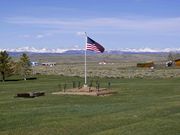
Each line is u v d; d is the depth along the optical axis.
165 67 125.00
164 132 17.70
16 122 20.58
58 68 133.75
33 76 83.94
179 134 17.33
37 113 24.22
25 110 25.97
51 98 35.62
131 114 23.09
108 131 17.80
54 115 23.17
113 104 29.80
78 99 34.72
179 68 116.62
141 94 39.78
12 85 57.62
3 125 19.67
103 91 41.19
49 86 53.34
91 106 28.27
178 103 29.44
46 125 19.41
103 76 82.00
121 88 47.94
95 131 17.88
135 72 96.38
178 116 22.38
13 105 29.70
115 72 98.12
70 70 114.31
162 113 23.61
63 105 29.53
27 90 46.97
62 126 19.08
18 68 81.38
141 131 17.88
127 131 17.84
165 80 66.06
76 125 19.31
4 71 73.81
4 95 39.88
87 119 21.23
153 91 43.44
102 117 21.94
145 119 21.31
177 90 44.53
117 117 21.91
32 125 19.56
